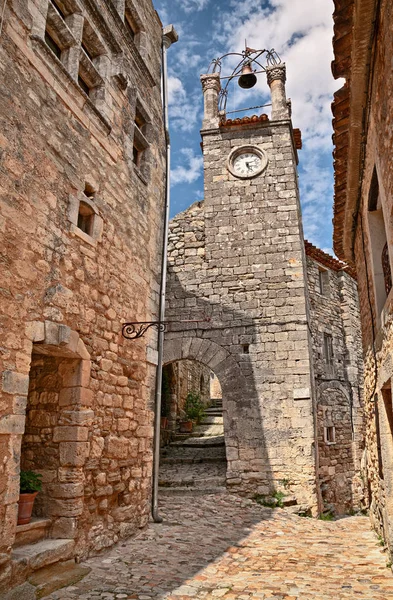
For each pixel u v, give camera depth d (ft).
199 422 52.65
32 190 14.47
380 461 19.21
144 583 13.62
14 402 12.70
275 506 30.17
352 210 22.08
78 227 17.54
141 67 24.67
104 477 17.17
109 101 20.43
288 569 15.75
